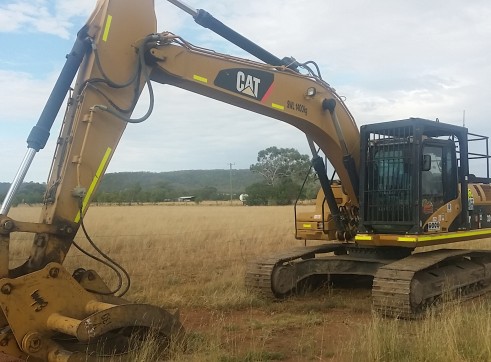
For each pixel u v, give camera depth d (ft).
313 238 34.86
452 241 31.37
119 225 86.12
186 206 214.28
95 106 19.42
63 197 18.56
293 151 289.12
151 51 21.30
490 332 19.53
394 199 29.99
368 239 30.25
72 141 19.08
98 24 20.11
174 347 19.26
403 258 30.76
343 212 33.50
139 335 18.92
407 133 29.84
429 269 30.19
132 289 32.94
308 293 33.50
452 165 32.14
